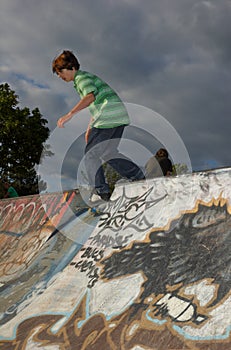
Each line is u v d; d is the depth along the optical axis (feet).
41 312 11.03
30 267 14.82
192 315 8.53
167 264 10.70
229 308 8.26
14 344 10.03
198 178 13.17
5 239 19.47
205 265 9.94
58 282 12.39
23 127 67.36
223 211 11.53
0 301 12.94
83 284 11.64
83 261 13.05
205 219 11.66
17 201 22.34
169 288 9.76
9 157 66.03
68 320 10.19
